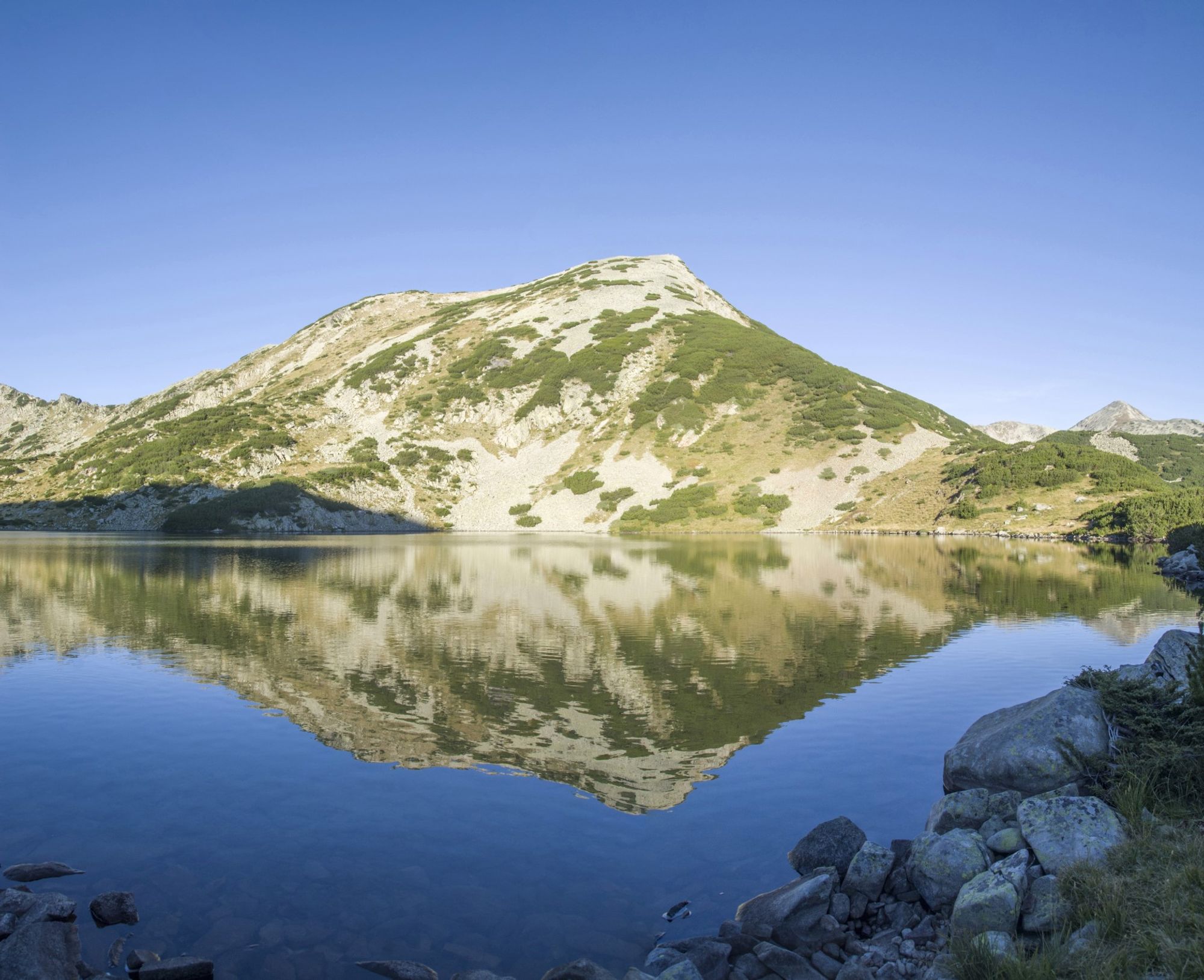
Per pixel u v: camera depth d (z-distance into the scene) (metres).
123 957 8.06
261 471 114.62
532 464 123.19
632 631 27.52
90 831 11.16
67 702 18.03
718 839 10.96
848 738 15.41
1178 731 10.72
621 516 106.81
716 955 8.08
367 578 45.09
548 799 12.32
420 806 12.04
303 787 12.84
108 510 105.44
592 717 16.89
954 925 8.27
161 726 16.22
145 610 32.22
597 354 142.25
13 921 8.31
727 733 15.73
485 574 47.50
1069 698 11.70
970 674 20.88
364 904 9.18
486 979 7.62
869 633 27.12
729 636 26.52
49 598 35.81
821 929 8.80
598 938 8.58
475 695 18.69
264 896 9.34
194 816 11.67
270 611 32.19
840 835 10.33
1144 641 25.39
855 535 92.62
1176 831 8.79
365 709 17.50
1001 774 11.20
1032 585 41.28
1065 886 8.18
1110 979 6.68
